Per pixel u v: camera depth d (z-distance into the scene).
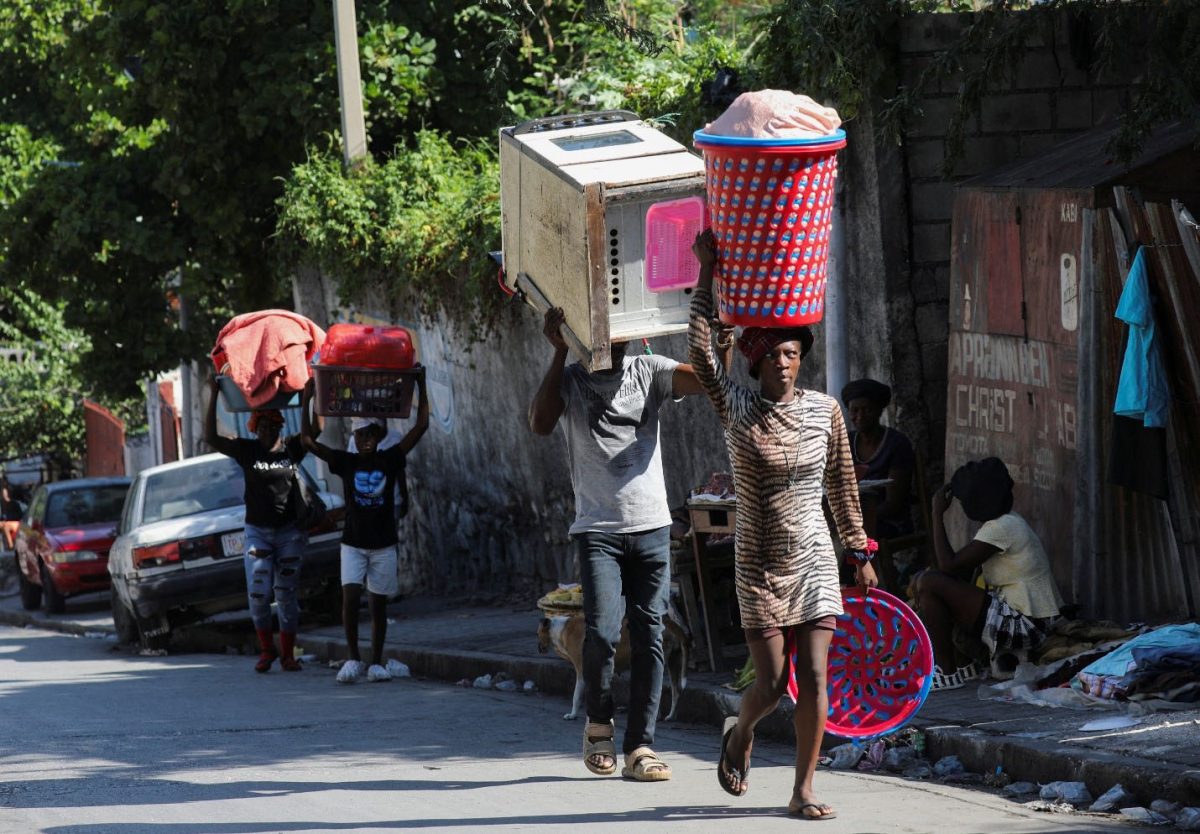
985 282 12.17
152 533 18.23
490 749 10.10
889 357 13.03
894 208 12.96
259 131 23.89
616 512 8.57
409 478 22.53
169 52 23.83
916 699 8.04
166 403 41.16
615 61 19.48
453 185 21.75
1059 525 11.41
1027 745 8.25
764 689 7.46
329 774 9.29
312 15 24.08
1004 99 12.98
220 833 7.66
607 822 7.61
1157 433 10.49
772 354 7.30
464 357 19.91
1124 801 7.51
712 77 14.92
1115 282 10.78
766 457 7.31
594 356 7.83
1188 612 10.66
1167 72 10.37
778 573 7.37
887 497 11.38
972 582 10.77
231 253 25.61
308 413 14.57
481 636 15.94
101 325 27.31
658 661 8.75
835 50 12.62
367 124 24.06
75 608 28.30
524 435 18.59
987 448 12.27
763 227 6.98
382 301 22.30
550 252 8.39
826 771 8.89
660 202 7.83
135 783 9.13
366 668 14.81
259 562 15.71
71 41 25.62
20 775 9.58
